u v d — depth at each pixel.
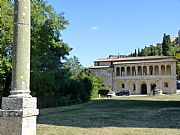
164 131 13.99
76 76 52.31
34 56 29.92
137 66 101.88
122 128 15.16
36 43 29.73
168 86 98.06
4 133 8.75
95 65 110.44
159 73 99.06
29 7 9.59
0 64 25.72
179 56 124.75
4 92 31.05
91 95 56.59
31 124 9.10
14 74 9.15
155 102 40.41
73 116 22.28
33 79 32.84
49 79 35.03
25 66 9.21
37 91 36.88
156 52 134.88
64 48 39.19
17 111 8.73
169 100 45.88
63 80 41.38
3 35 25.64
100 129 14.85
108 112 25.48
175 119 19.39
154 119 19.56
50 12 32.94
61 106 38.06
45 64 35.59
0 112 8.88
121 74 103.25
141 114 23.12
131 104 36.47
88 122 18.11
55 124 17.16
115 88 103.00
